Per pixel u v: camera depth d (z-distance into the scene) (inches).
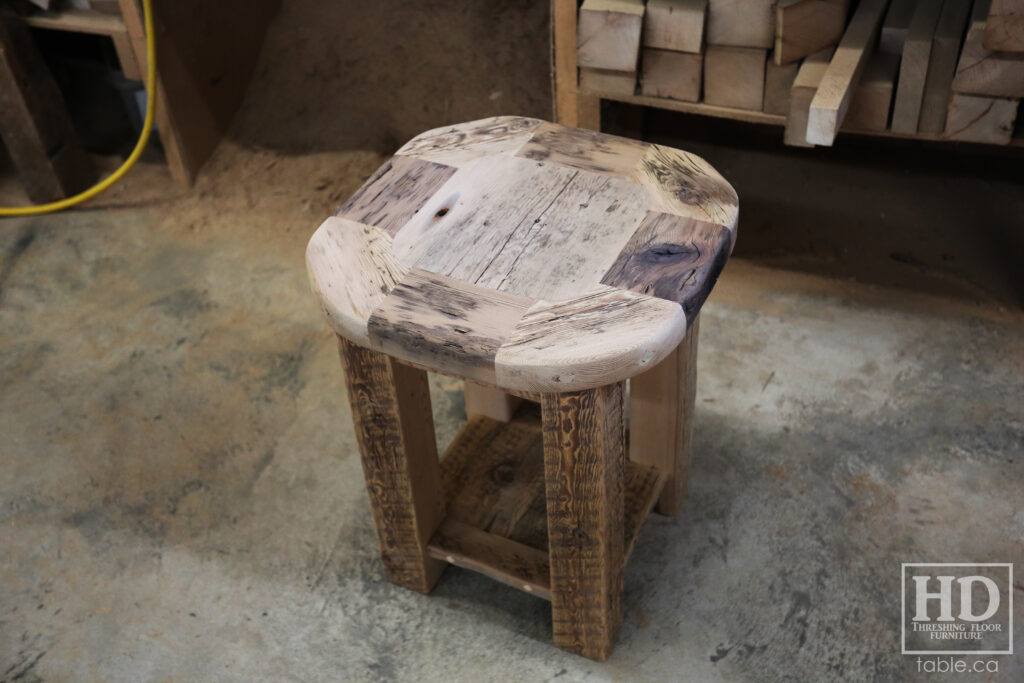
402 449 61.6
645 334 50.6
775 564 72.5
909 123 79.0
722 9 78.3
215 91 113.5
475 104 110.7
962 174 104.9
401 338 52.6
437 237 58.0
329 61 116.6
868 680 65.3
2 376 91.0
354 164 112.4
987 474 77.3
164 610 71.9
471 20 112.3
